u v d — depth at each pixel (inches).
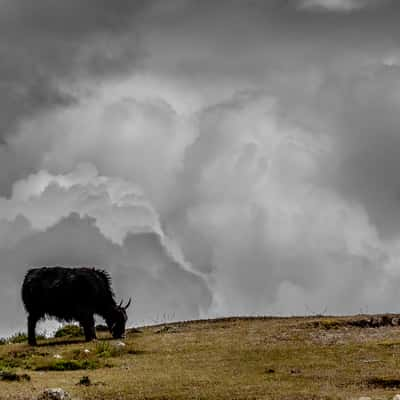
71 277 5128.0
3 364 4151.1
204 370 3897.6
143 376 3759.8
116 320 5255.9
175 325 5910.4
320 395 3275.1
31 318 5152.6
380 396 3223.4
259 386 3469.5
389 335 4768.7
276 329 5152.6
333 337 4756.4
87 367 4069.9
